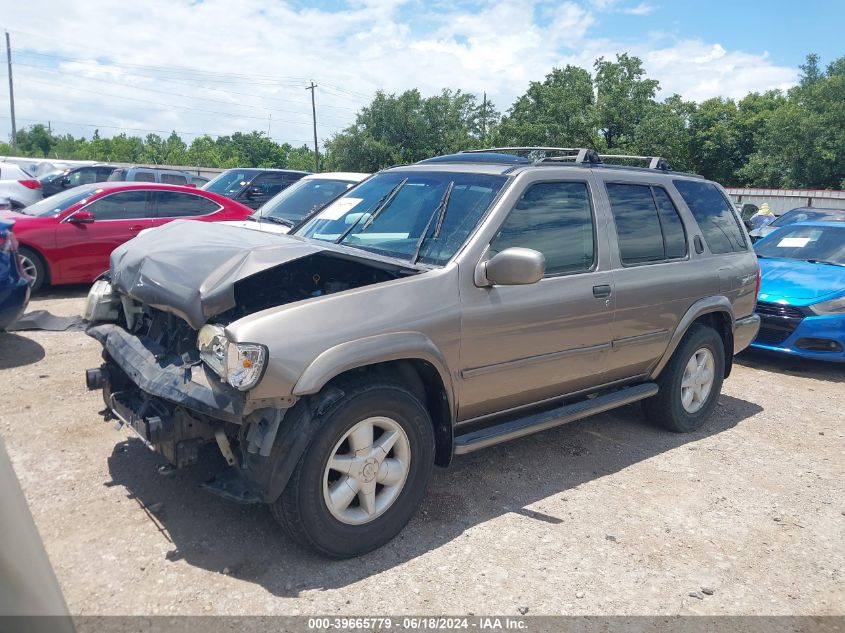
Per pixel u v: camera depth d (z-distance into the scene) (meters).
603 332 4.38
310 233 4.66
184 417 3.19
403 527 3.48
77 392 5.35
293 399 2.98
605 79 45.16
